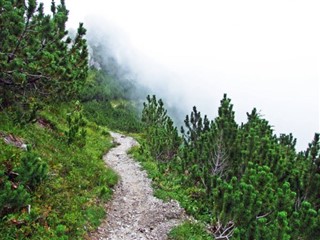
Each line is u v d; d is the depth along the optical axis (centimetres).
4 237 854
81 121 2336
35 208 1041
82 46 2108
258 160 1529
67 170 1507
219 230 1274
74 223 1124
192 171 1755
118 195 1659
